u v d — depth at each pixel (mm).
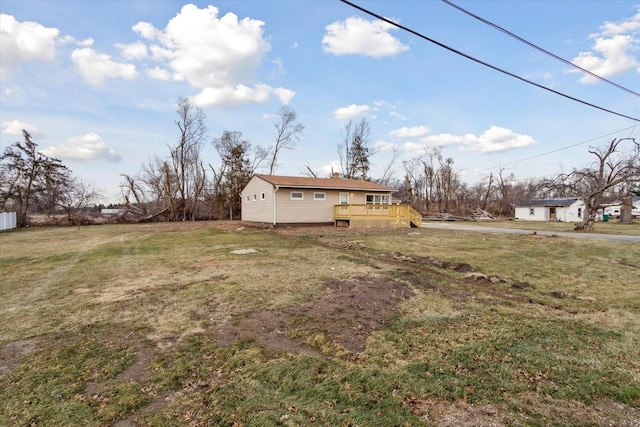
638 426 2176
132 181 31219
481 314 4395
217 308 4621
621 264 7996
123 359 3127
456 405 2404
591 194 17969
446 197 44875
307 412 2305
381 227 18125
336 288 5605
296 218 18219
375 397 2496
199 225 21734
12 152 24766
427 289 5609
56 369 2934
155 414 2291
